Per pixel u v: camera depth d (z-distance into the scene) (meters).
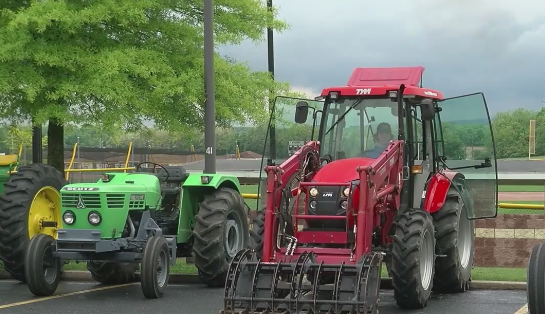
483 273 12.03
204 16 12.93
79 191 10.16
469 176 10.73
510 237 12.78
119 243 10.15
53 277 10.43
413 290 9.07
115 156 23.55
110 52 12.97
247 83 14.58
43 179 11.28
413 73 10.53
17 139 21.25
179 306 9.59
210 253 10.82
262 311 7.90
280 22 15.28
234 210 11.34
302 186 8.88
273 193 8.60
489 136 10.54
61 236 10.10
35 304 9.73
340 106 10.07
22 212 10.94
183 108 13.97
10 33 12.59
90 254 10.19
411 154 9.96
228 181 11.56
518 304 9.71
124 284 11.71
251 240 9.81
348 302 7.65
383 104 9.91
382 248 9.31
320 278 8.05
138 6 13.23
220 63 14.05
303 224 8.88
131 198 10.37
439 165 10.84
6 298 10.21
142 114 13.40
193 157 29.78
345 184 8.78
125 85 12.84
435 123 10.77
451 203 10.55
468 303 9.81
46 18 12.30
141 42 14.02
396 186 9.53
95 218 10.09
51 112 12.81
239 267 8.10
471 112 10.59
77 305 9.66
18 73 12.62
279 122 10.95
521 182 21.48
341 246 8.70
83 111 13.46
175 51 14.13
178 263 13.24
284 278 8.19
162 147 23.30
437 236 10.41
